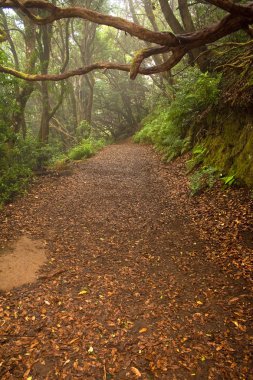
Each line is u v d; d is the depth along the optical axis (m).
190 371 3.35
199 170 9.60
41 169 13.34
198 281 5.06
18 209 8.42
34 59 13.21
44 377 3.33
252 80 7.88
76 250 6.32
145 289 4.96
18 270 5.51
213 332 3.91
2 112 11.34
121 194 9.90
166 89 18.77
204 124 11.10
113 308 4.50
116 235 7.01
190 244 6.34
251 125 7.98
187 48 3.45
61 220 7.80
